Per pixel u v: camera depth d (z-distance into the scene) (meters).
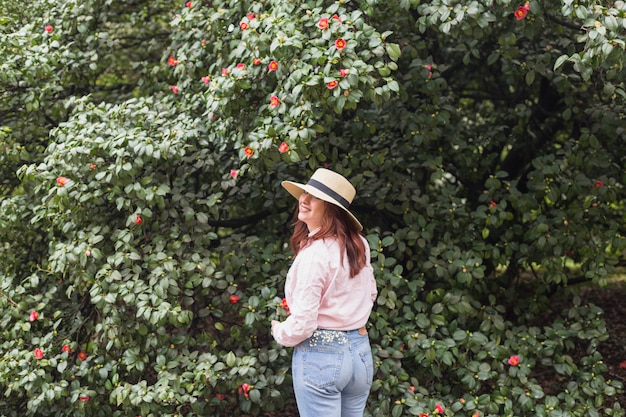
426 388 3.69
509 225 4.54
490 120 5.21
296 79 3.10
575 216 4.02
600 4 2.98
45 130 4.41
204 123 3.89
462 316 3.83
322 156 3.76
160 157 3.57
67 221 3.63
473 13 3.16
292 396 4.00
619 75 3.30
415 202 4.18
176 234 3.56
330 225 2.56
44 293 3.94
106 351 3.60
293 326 2.46
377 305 3.77
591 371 3.65
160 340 3.47
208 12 3.98
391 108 4.17
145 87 4.79
